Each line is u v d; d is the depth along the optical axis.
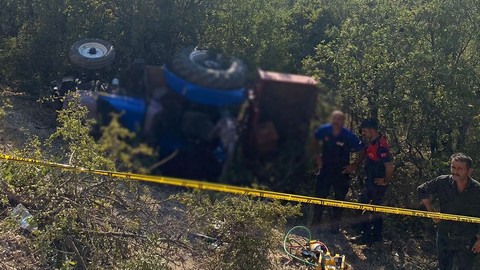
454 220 4.18
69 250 3.84
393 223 6.18
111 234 3.93
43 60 7.40
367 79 6.01
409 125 6.32
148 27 6.60
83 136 3.83
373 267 5.33
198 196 4.13
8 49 7.50
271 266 4.45
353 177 5.87
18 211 3.94
